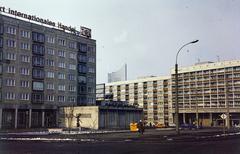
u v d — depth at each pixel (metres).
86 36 102.19
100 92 112.88
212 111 123.44
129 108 91.19
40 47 87.31
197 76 130.00
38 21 88.62
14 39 81.44
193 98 130.38
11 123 79.06
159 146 23.73
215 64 125.12
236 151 19.86
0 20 78.94
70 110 82.50
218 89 123.12
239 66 118.50
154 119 145.25
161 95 143.88
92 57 102.88
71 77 95.06
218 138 34.16
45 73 87.88
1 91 77.50
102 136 38.09
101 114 82.00
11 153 18.73
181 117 134.38
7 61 79.31
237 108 116.88
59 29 93.69
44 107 86.44
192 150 20.50
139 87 152.50
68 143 27.33
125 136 37.41
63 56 93.31
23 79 82.50
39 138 34.47
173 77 138.50
